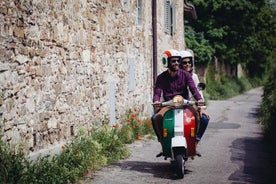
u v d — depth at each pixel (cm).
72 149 796
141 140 1179
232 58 3309
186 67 852
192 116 773
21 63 729
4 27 684
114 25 1188
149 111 1501
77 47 947
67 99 895
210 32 3097
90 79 1016
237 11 3127
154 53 1584
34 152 755
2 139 657
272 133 1166
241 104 2630
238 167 877
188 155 790
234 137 1316
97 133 948
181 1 2031
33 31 769
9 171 613
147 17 1521
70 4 916
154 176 786
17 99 712
